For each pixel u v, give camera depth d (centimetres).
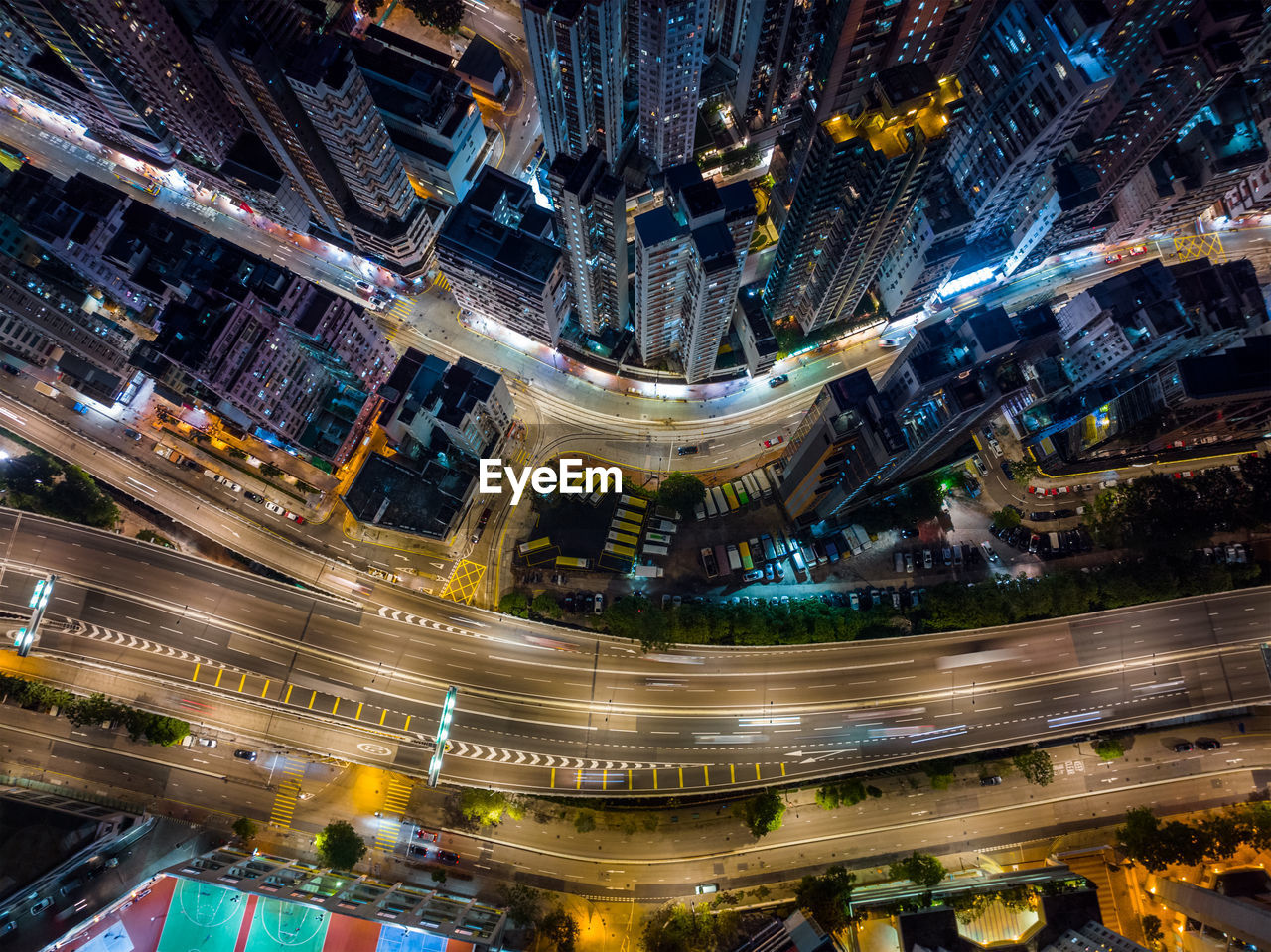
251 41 19650
